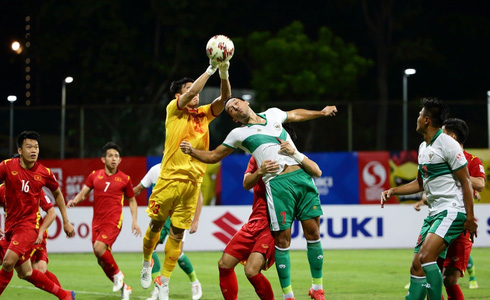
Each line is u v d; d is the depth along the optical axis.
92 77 103.94
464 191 19.19
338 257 42.47
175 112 24.30
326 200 53.09
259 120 21.48
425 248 19.34
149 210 25.12
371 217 47.38
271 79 98.12
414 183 21.48
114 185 28.64
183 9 107.12
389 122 61.06
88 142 62.00
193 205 25.16
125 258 44.34
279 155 21.12
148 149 62.47
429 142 19.86
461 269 21.31
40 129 61.84
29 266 23.28
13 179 22.95
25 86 106.00
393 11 113.44
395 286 30.53
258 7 115.38
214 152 21.38
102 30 104.62
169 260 25.30
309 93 97.06
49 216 24.41
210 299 27.45
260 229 21.91
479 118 60.59
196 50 109.31
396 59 110.88
